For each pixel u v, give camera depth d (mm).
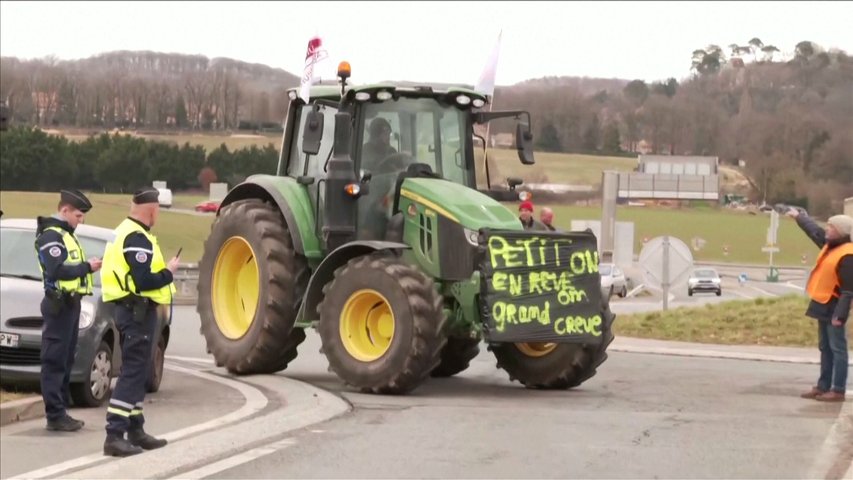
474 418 11391
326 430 10617
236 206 15367
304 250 14477
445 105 14727
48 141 58656
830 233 13242
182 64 72188
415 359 12820
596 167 80750
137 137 61750
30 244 13375
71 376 11906
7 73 69312
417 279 12961
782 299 25016
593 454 9445
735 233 86750
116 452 9438
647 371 16953
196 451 9562
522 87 75688
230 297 15500
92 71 71562
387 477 8562
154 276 9438
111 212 46312
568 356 13906
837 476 8484
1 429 10914
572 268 13484
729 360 19172
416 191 13812
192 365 16953
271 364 14914
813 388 13523
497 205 13820
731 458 9250
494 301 13000
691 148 83812
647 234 86625
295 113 15500
